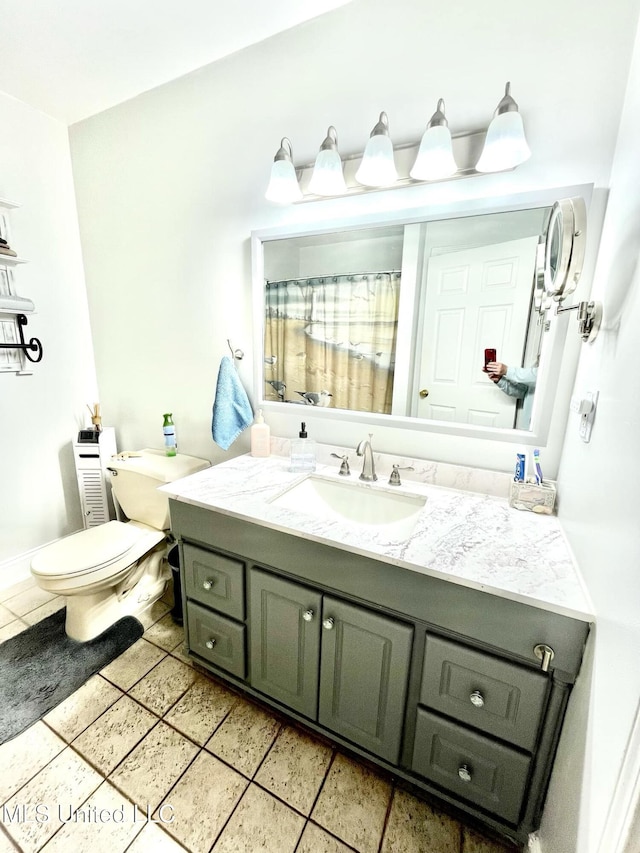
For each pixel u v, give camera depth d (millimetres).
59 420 2094
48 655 1506
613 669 588
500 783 902
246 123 1456
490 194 1142
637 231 726
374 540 977
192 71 1512
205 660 1388
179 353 1869
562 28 981
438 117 1055
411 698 979
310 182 1301
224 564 1218
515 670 825
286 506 1290
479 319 1223
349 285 1400
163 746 1181
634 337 671
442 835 984
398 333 1353
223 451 1844
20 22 1265
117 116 1741
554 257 901
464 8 1071
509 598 792
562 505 1089
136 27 1294
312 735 1229
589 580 767
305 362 1540
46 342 1979
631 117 868
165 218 1739
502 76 1066
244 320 1645
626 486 626
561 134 1031
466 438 1298
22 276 1843
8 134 1712
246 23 1281
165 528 1808
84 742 1188
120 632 1633
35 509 2043
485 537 1000
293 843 959
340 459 1518
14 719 1246
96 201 1924
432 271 1263
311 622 1079
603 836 516
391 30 1168
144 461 1846
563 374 1128
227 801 1042
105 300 2047
